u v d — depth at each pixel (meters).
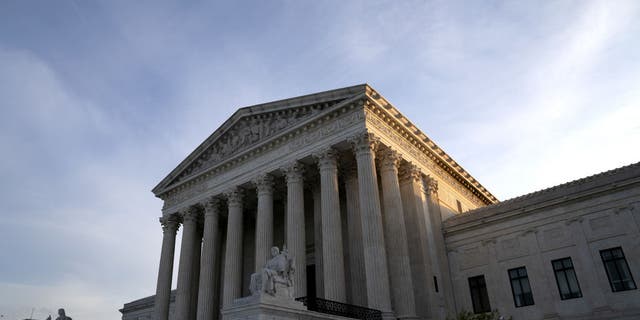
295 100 50.34
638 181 40.75
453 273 49.78
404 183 49.38
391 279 42.19
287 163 49.38
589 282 41.47
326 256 42.00
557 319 42.25
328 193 44.28
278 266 30.52
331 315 32.88
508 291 45.72
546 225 45.31
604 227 42.03
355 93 45.34
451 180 60.78
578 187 44.47
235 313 28.52
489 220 48.78
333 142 45.75
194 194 60.59
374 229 40.28
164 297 59.22
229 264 51.66
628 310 39.00
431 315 42.88
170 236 62.84
